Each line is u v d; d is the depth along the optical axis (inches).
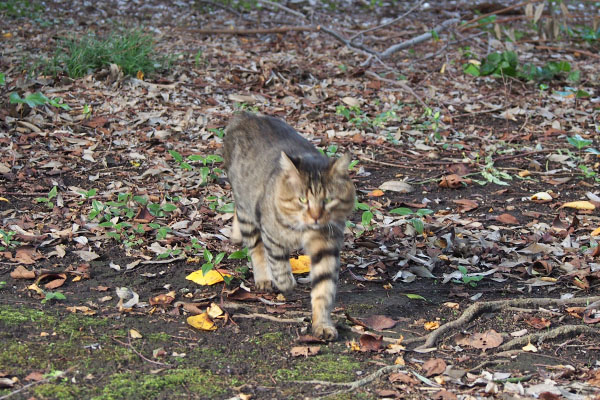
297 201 209.9
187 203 291.0
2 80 353.7
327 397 177.6
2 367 178.9
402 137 380.2
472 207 304.0
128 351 191.5
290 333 209.5
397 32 590.6
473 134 389.4
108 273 237.6
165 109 383.6
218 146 349.1
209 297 226.7
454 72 491.2
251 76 439.8
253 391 178.9
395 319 221.8
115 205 271.0
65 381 175.5
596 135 392.8
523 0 674.8
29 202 283.6
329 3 672.4
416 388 183.9
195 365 188.7
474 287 245.1
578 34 590.6
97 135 349.4
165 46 495.5
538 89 463.2
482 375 190.4
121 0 618.5
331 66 483.2
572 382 188.2
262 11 629.9
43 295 218.5
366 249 267.1
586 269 253.1
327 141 362.6
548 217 299.0
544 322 219.8
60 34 494.0
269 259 226.8
